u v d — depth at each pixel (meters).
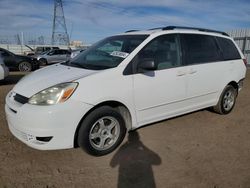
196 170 3.12
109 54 3.80
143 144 3.78
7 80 9.76
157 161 3.31
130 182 2.86
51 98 2.97
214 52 4.78
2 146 3.58
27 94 3.11
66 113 2.96
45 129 2.91
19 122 3.02
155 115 3.90
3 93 6.98
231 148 3.74
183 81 4.12
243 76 5.43
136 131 4.24
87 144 3.21
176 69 4.02
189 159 3.38
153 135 4.11
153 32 4.01
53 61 21.17
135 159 3.35
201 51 4.52
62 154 3.43
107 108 3.32
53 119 2.91
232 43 5.30
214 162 3.32
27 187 2.72
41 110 2.90
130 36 4.13
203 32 4.68
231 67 5.04
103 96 3.21
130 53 3.59
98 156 3.39
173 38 4.14
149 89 3.68
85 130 3.16
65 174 2.98
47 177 2.91
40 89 3.07
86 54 4.19
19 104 3.12
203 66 4.45
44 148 3.00
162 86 3.84
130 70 3.50
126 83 3.43
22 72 13.46
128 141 3.86
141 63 3.48
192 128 4.47
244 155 3.53
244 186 2.82
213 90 4.76
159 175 3.00
